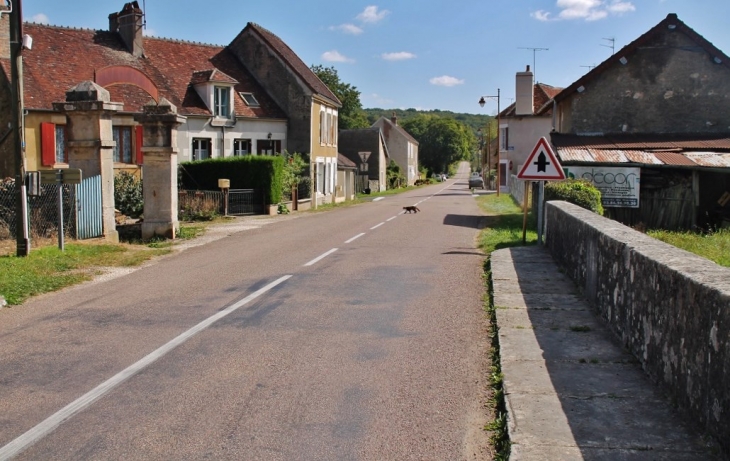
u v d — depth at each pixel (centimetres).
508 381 534
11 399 525
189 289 987
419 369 593
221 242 1648
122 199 2120
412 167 9144
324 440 445
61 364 614
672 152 2078
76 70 2752
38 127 2422
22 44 1259
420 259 1280
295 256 1337
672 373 483
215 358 628
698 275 454
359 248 1462
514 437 425
